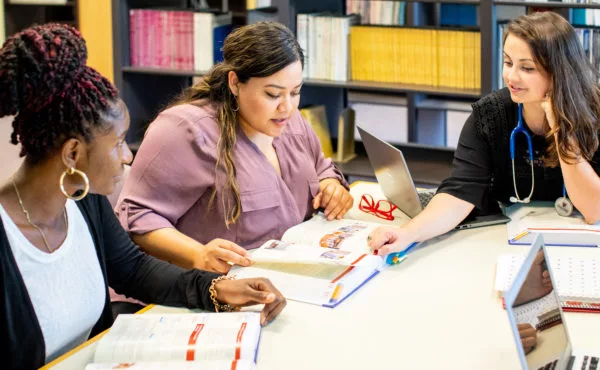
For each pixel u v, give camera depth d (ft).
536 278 5.18
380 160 8.67
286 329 5.95
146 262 6.70
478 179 8.14
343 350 5.63
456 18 19.16
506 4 12.54
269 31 7.49
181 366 5.23
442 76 13.44
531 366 4.77
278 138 8.43
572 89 7.43
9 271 5.47
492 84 12.88
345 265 6.78
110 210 6.60
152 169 7.77
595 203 7.69
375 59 13.80
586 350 5.54
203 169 7.82
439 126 18.71
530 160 8.21
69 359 5.55
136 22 14.70
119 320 5.92
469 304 6.35
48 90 5.24
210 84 8.01
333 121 15.31
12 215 5.58
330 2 15.03
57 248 5.83
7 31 14.74
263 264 7.00
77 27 14.66
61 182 5.53
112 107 5.54
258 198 7.97
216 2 15.34
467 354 5.57
